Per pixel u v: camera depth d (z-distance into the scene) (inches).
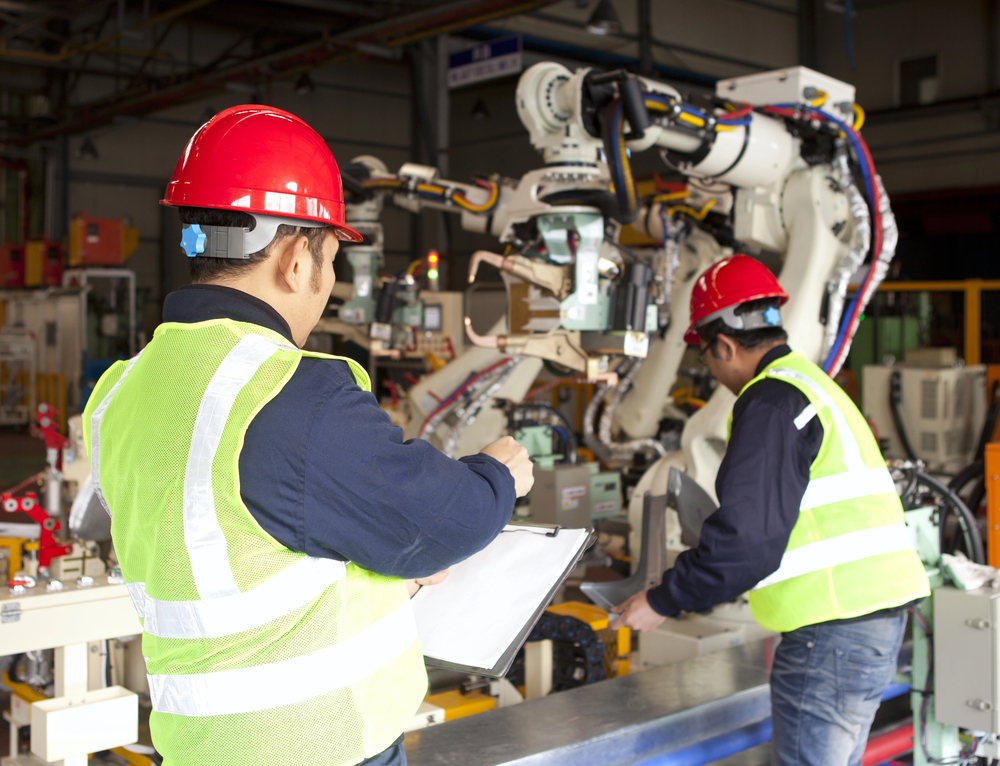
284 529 40.3
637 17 540.7
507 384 198.1
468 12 358.3
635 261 122.0
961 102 536.7
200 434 40.7
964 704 93.0
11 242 649.0
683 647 118.3
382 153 694.5
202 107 673.0
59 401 490.6
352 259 223.6
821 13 615.2
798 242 137.6
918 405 227.1
